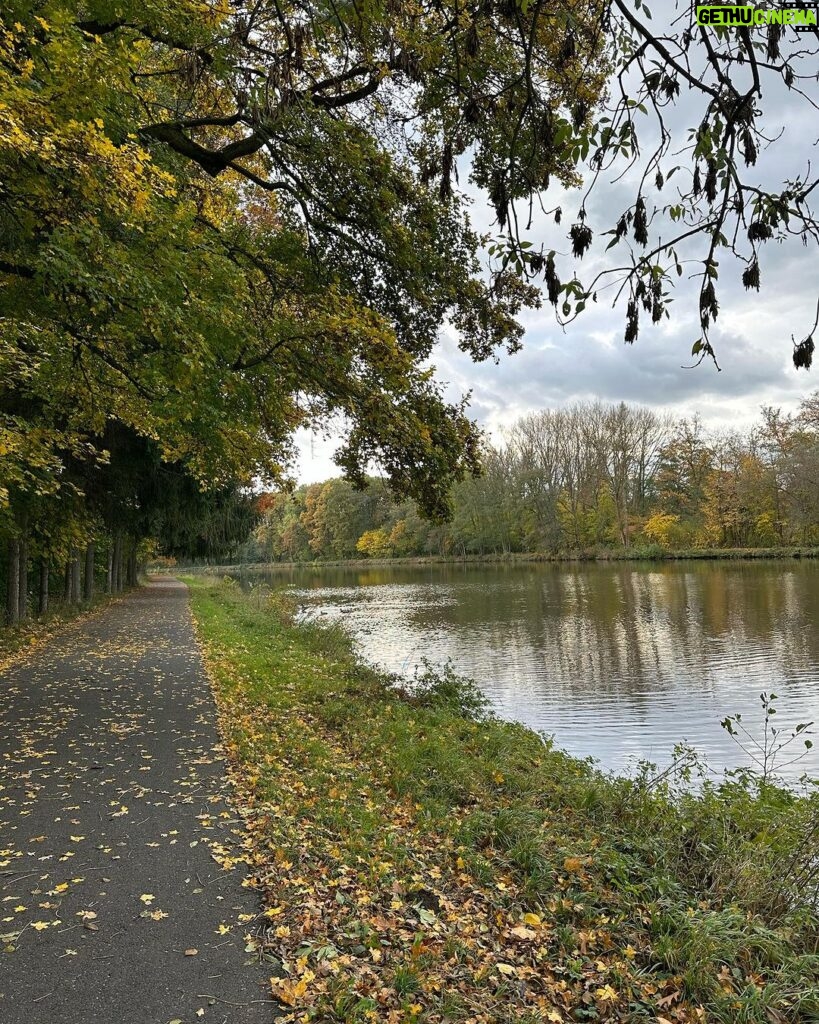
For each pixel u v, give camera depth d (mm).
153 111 8117
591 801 6184
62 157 5324
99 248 5855
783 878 4629
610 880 4520
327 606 31641
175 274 6715
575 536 63719
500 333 10422
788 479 52719
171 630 17516
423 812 5469
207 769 6211
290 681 10898
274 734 7453
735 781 8344
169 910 3779
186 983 3143
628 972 3486
